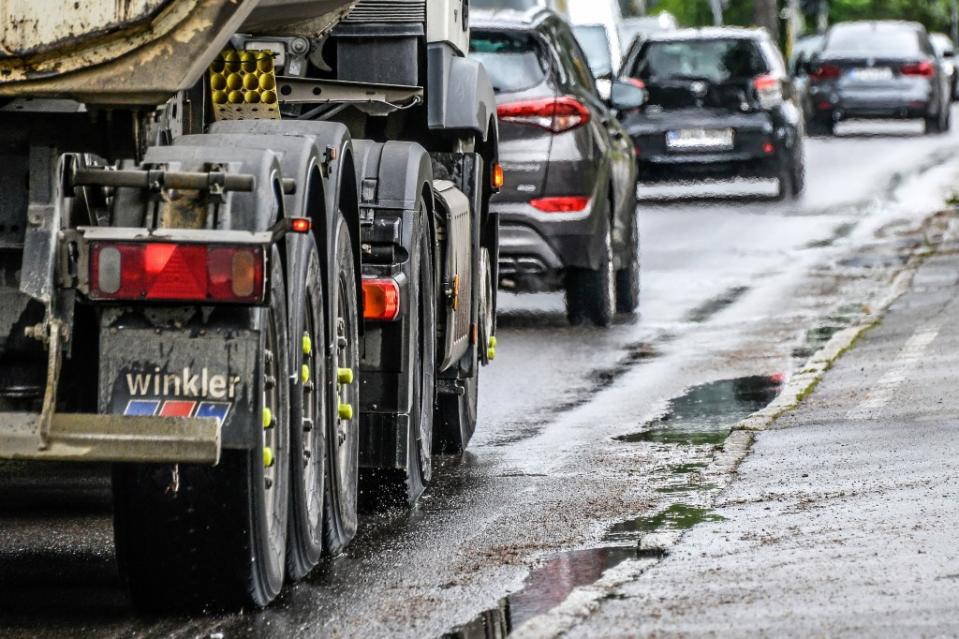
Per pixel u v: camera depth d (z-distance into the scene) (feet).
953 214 167.73
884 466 59.26
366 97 62.95
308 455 48.06
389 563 49.78
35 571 48.80
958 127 309.83
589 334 103.86
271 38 58.13
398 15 66.23
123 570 43.09
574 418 75.97
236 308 41.39
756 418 71.92
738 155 178.91
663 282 127.54
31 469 63.05
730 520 52.65
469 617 43.29
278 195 43.37
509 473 63.77
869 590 42.93
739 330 103.91
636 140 179.52
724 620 40.86
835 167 225.15
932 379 78.28
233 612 44.01
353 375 53.31
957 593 42.32
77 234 41.14
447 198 64.39
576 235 104.73
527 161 104.58
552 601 44.65
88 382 43.21
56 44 40.40
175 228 41.75
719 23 510.99
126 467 41.86
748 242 151.02
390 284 55.77
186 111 52.01
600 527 53.62
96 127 42.01
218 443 40.22
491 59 105.70
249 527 42.47
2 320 41.52
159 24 40.45
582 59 114.62
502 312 113.29
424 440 60.29
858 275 127.95
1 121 41.83
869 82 284.41
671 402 79.46
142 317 41.34
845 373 81.87
